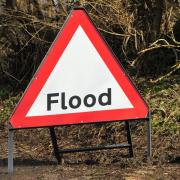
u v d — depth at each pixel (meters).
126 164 7.63
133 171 7.18
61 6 14.49
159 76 12.91
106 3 13.15
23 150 9.96
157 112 10.48
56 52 7.20
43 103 7.14
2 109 14.51
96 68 7.27
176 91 11.47
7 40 16.25
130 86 7.30
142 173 7.05
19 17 15.25
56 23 14.69
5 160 8.88
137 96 7.31
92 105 7.25
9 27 15.92
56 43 7.20
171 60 13.55
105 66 7.28
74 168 7.60
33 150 9.96
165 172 7.09
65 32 7.23
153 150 8.65
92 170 7.38
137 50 13.10
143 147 9.15
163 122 10.03
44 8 15.00
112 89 7.28
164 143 9.12
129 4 13.12
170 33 13.26
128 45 13.66
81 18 7.26
